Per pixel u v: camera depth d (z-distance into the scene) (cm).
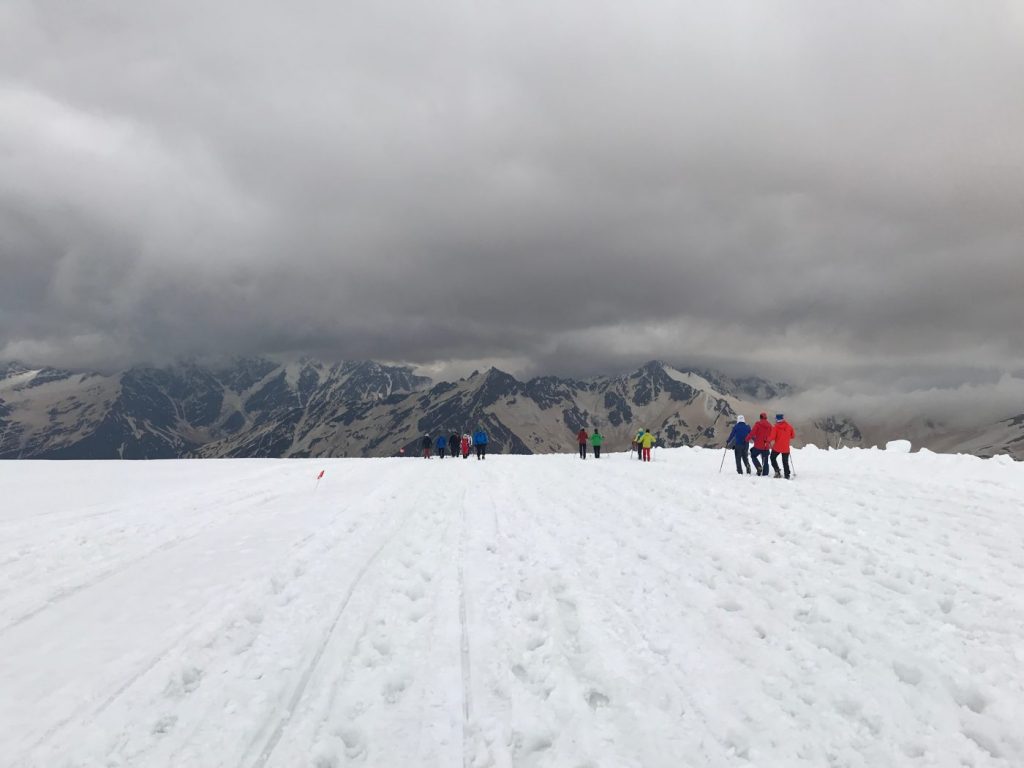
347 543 1162
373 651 661
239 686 590
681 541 1064
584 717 518
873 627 665
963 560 891
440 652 661
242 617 766
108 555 1102
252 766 465
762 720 502
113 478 2488
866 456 2594
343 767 464
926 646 618
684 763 451
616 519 1301
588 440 3962
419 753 481
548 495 1725
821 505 1346
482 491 1881
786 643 641
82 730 516
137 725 525
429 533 1255
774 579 834
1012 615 680
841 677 566
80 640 704
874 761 447
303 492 1941
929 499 1409
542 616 746
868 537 1034
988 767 436
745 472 2336
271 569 975
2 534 1303
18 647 688
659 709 527
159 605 818
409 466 3000
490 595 838
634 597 796
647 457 3409
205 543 1183
